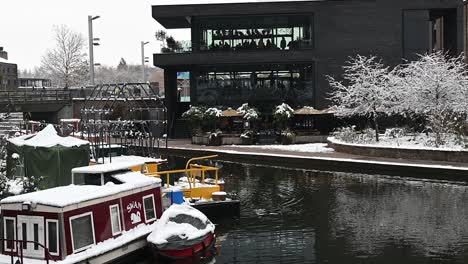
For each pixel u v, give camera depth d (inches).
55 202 509.0
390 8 1814.7
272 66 1849.2
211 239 613.9
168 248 573.0
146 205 633.6
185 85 2743.6
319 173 1113.4
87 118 1213.1
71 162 776.9
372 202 830.5
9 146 877.8
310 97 1839.3
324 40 1824.6
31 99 1898.4
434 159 1111.6
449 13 1899.6
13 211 523.2
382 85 1471.5
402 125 1672.0
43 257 508.7
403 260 571.2
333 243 636.7
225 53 1815.9
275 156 1269.7
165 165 1064.8
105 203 564.4
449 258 575.5
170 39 1884.8
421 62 1462.8
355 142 1332.4
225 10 1836.9
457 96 1282.0
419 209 779.4
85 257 515.2
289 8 1828.2
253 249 624.7
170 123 1926.7
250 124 1753.2
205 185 804.0
